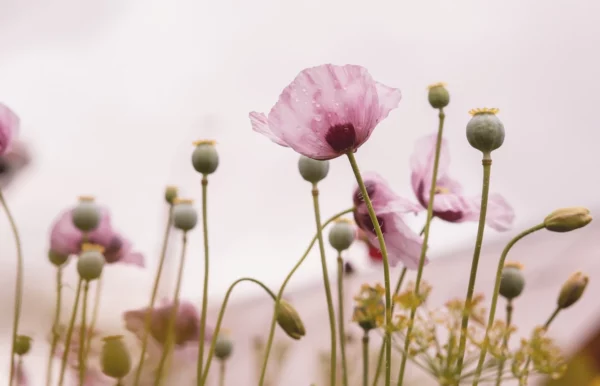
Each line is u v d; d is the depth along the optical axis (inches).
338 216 38.6
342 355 38.1
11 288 42.5
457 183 42.1
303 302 75.3
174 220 41.5
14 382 41.3
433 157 40.6
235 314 61.3
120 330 42.1
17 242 39.8
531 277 71.7
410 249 38.5
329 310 37.2
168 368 42.2
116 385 39.1
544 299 65.2
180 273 41.2
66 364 40.0
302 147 35.1
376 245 39.1
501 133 34.8
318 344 59.8
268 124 35.0
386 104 35.6
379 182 39.1
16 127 40.9
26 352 40.9
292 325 38.0
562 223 34.4
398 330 33.4
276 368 49.1
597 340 42.0
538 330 33.3
